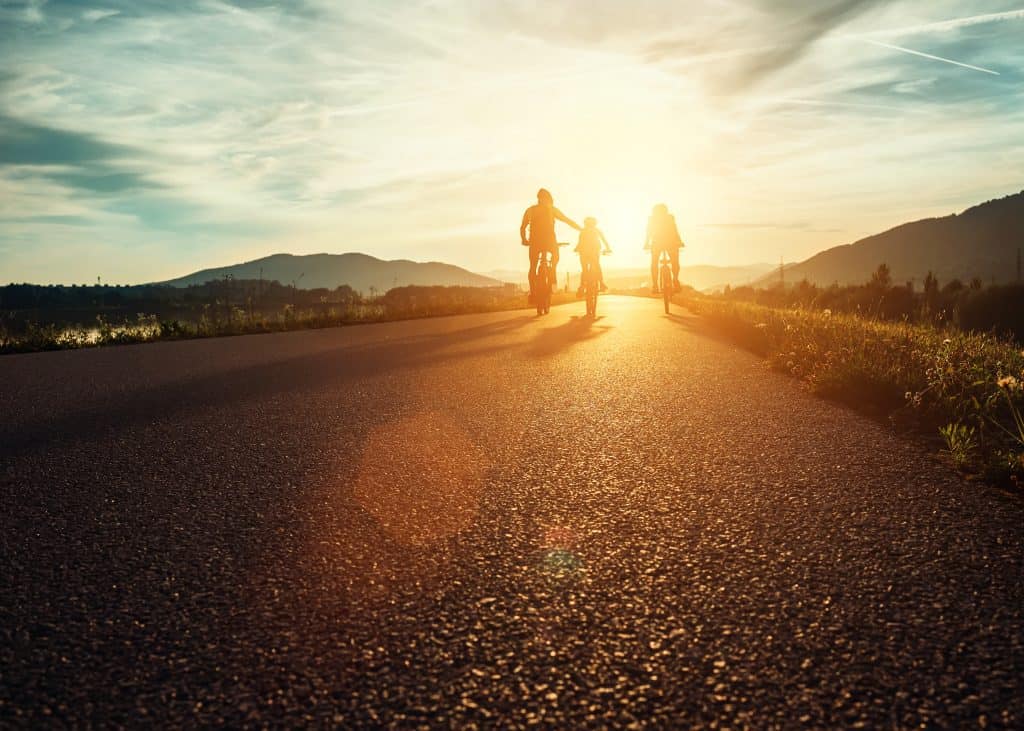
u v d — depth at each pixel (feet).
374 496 11.42
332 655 6.66
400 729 5.57
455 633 7.03
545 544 9.26
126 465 13.69
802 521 9.95
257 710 5.84
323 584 8.20
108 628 7.27
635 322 47.55
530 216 55.83
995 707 5.71
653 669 6.33
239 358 31.99
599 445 14.44
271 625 7.26
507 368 25.95
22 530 10.21
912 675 6.17
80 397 22.08
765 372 24.25
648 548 9.07
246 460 13.88
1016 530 9.54
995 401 16.05
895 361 21.47
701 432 15.46
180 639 7.02
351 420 17.44
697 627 7.05
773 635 6.87
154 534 9.95
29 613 7.63
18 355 37.70
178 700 6.00
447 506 10.85
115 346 41.81
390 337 41.01
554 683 6.15
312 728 5.60
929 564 8.46
